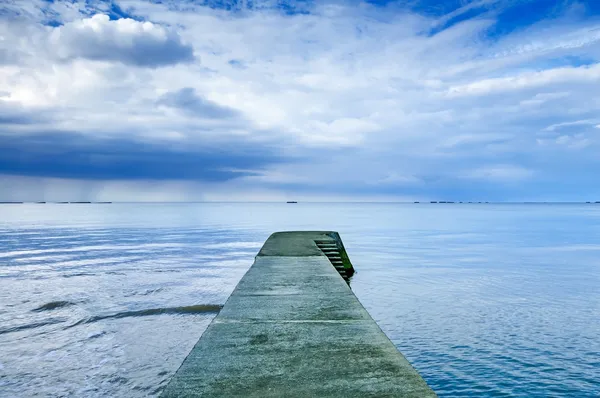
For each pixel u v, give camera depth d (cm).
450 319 1144
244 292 557
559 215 12056
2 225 6500
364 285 1652
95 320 1137
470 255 2736
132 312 1220
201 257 2634
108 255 2722
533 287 1622
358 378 261
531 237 4353
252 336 357
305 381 257
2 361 834
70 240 3891
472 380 766
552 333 1027
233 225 6612
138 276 1889
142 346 930
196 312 1226
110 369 800
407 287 1611
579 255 2736
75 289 1574
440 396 709
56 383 738
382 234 4834
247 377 264
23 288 1591
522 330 1050
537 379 771
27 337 986
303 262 882
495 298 1412
